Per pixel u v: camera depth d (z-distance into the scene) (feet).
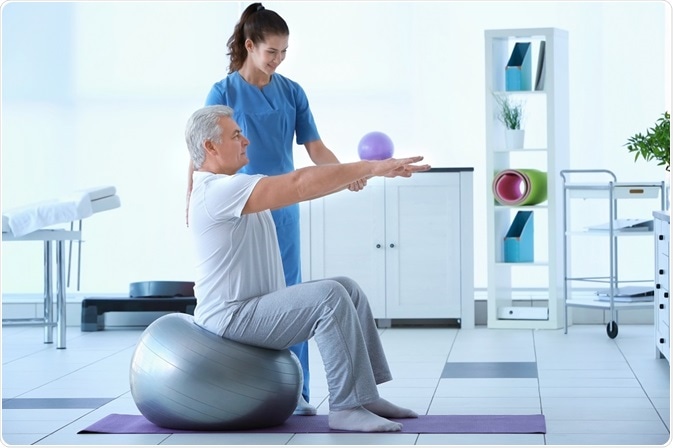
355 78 26.89
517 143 25.27
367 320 14.75
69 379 19.20
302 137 16.83
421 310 25.91
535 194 25.16
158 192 27.84
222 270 14.20
